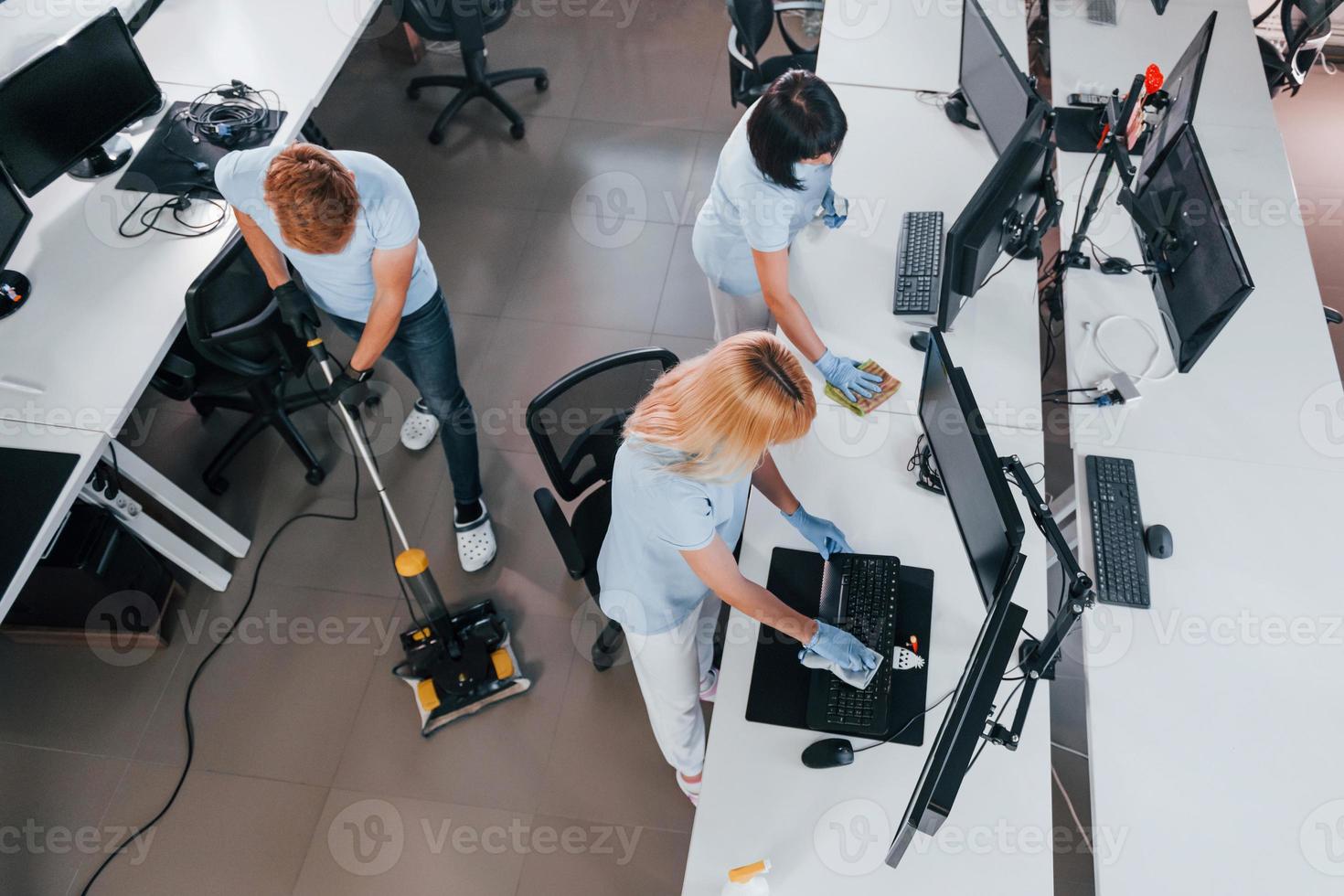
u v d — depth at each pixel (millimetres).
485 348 3445
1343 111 4098
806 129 1999
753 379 1527
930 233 2715
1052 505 2770
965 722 1622
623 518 1811
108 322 2508
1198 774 1944
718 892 1834
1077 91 3139
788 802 1910
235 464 3209
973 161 2941
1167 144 2465
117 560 2705
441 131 4016
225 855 2537
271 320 2594
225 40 3158
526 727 2699
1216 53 3246
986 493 1861
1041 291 3105
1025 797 1905
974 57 2826
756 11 3184
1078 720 2613
